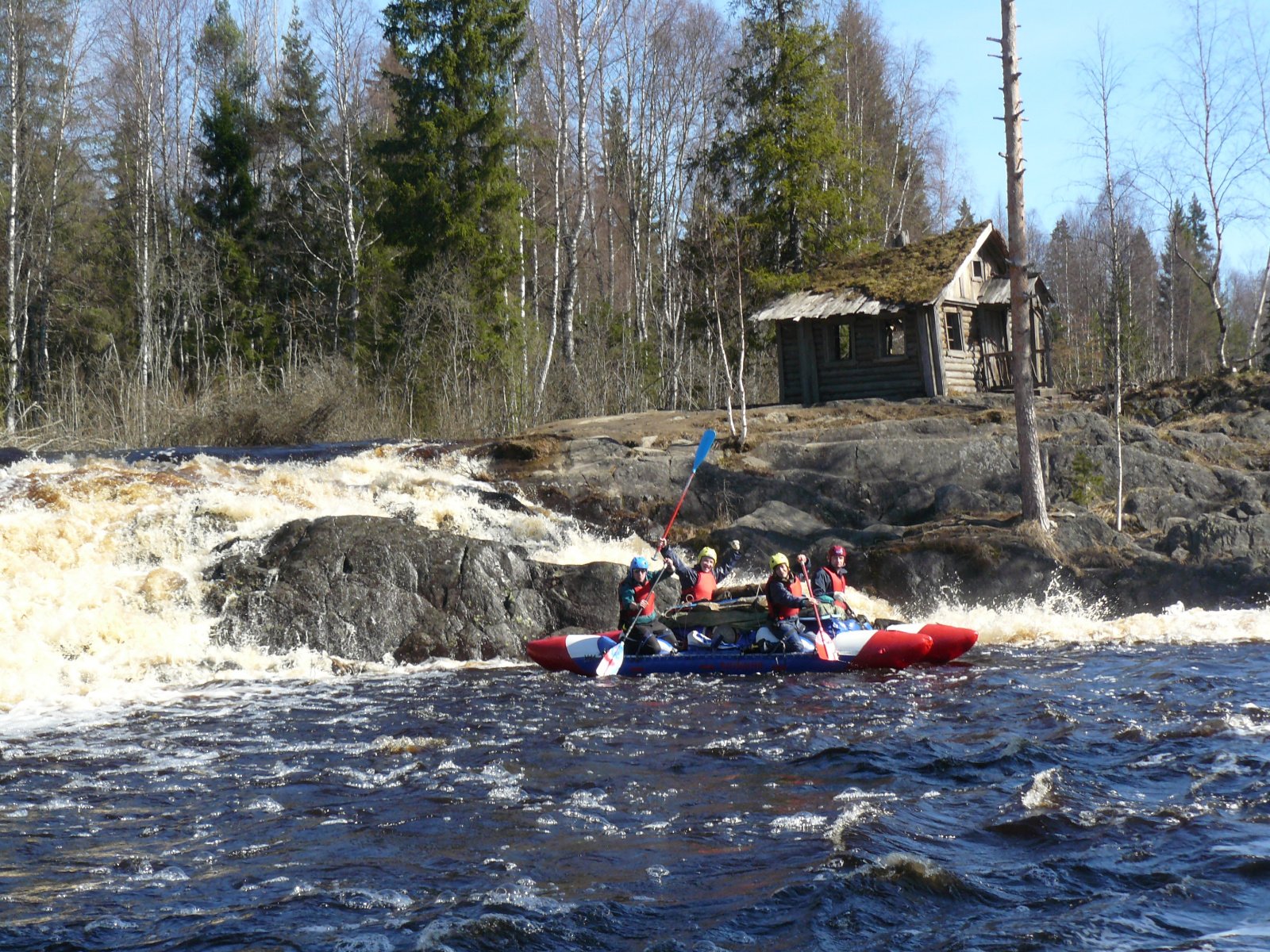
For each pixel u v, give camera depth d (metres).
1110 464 18.28
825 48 34.09
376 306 37.19
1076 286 59.94
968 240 26.80
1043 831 6.50
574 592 15.10
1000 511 17.81
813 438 20.48
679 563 13.90
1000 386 27.66
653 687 11.98
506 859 6.35
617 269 54.75
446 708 10.98
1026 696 10.42
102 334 40.25
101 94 39.75
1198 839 6.26
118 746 9.53
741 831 6.69
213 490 16.72
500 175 34.75
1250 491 17.89
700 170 39.06
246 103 46.72
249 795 7.88
